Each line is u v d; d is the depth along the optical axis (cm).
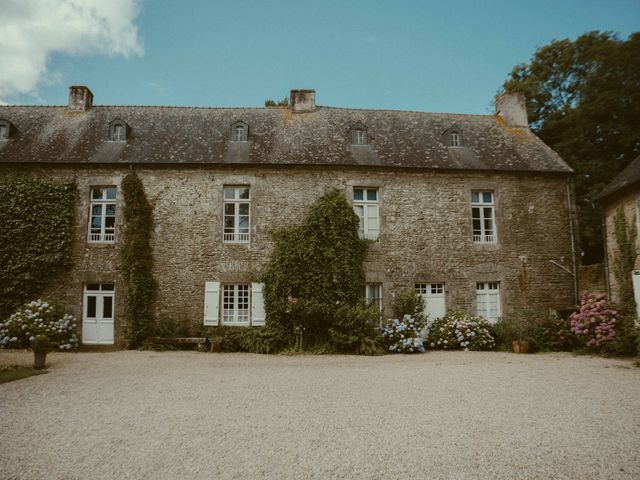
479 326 1361
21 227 1349
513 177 1534
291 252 1367
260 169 1447
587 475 412
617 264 1380
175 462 438
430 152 1567
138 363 1033
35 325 1233
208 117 1659
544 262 1499
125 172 1417
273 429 535
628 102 1842
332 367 986
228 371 926
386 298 1415
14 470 420
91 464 433
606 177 1902
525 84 2269
